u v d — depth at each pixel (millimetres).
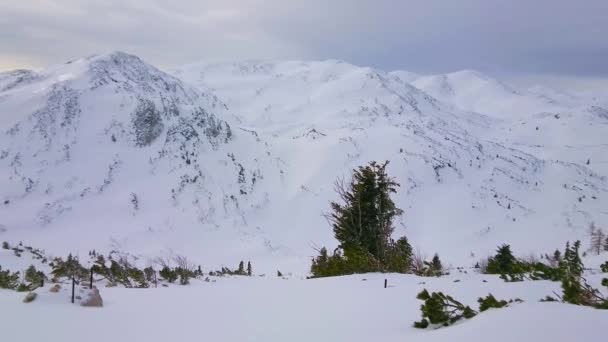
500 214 162375
